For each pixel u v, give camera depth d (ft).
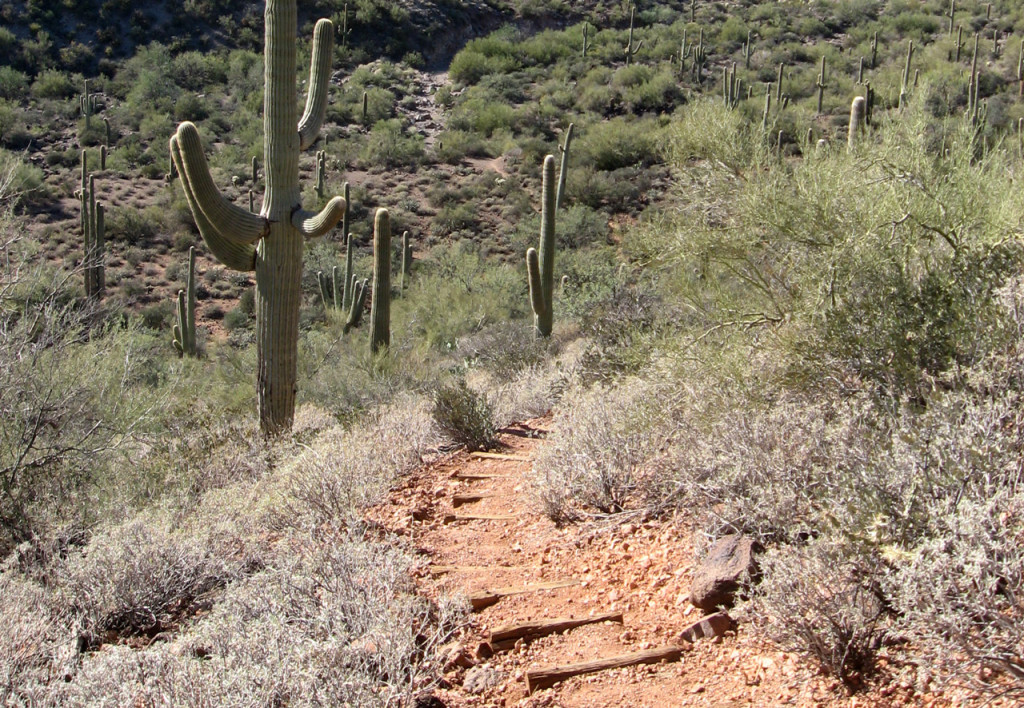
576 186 135.33
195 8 228.43
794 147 46.52
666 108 177.17
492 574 16.89
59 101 187.11
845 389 17.79
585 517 19.03
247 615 13.58
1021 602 10.17
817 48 200.64
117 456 26.02
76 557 16.63
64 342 25.40
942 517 11.35
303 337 77.97
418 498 22.52
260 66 211.20
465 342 65.41
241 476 25.93
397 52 232.73
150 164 156.25
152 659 11.74
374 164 162.20
